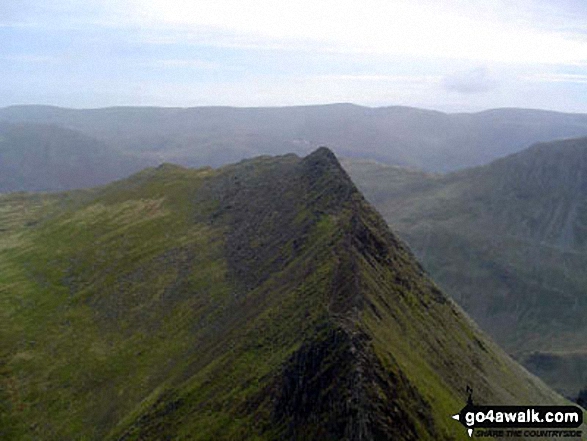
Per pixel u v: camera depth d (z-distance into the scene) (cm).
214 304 10756
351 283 7225
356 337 5178
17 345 11400
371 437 4206
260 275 10681
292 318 7175
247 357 6900
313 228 10694
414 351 6819
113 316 11906
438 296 10556
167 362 9456
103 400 9112
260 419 5253
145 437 6612
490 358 10125
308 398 4925
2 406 9481
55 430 8719
